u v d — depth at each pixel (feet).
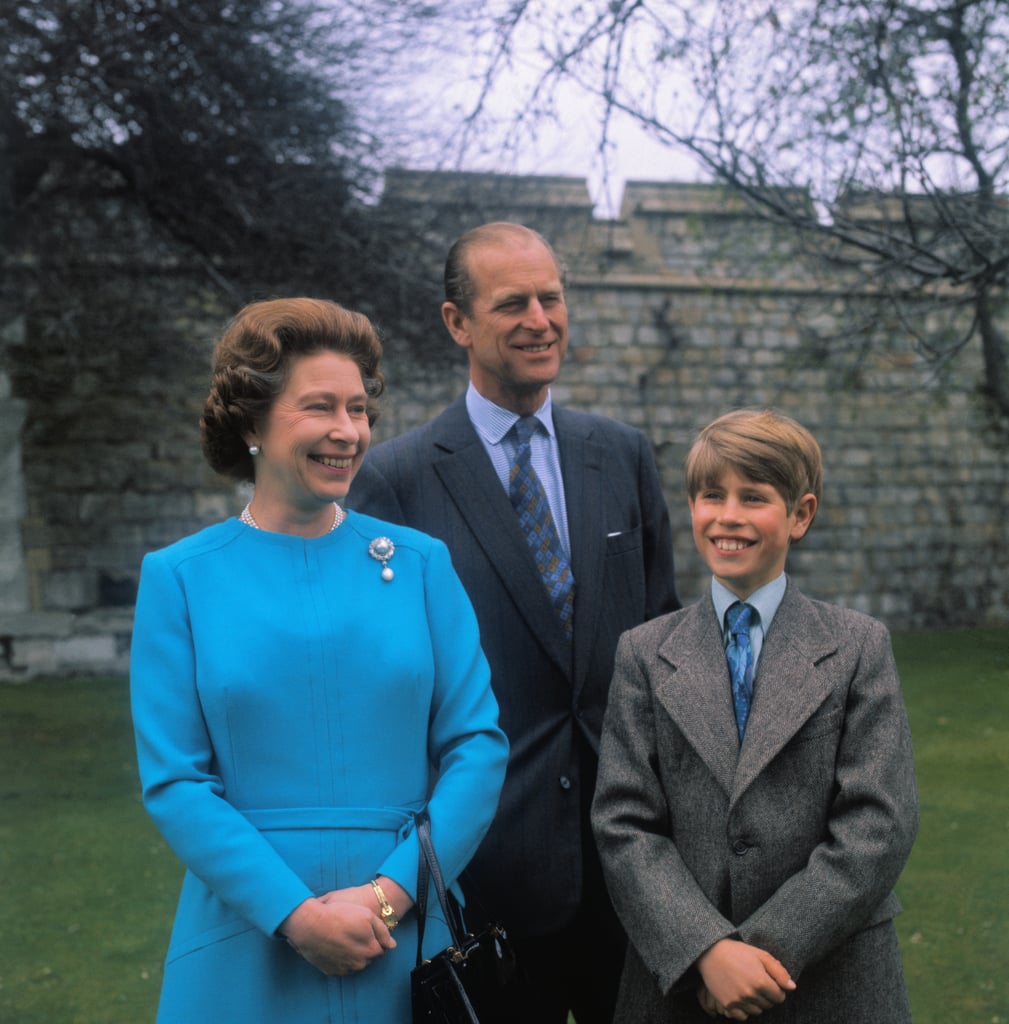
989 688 11.51
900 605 38.55
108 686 28.27
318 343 4.87
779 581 5.47
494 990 4.97
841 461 38.47
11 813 16.12
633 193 37.93
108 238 27.96
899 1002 5.00
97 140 25.72
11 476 31.19
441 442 6.49
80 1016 9.34
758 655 5.38
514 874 5.93
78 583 31.60
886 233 15.81
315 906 4.36
